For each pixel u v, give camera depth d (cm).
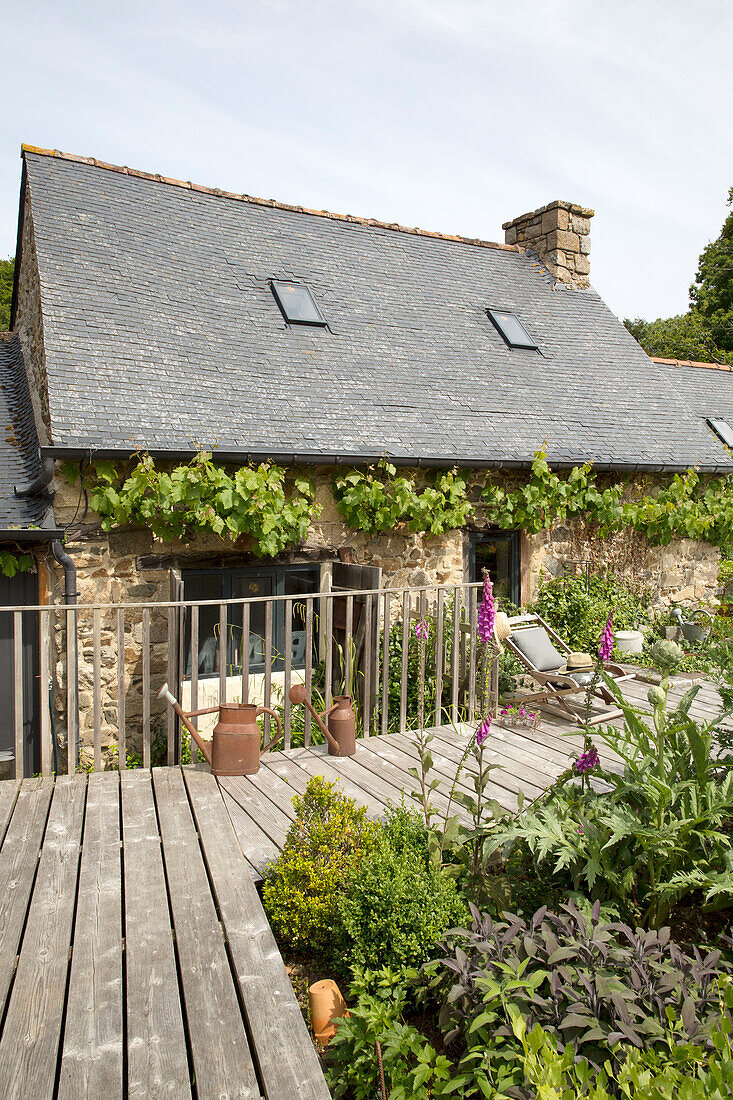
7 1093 206
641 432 932
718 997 246
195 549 656
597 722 559
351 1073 251
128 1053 222
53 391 597
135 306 723
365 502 721
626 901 326
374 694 563
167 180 913
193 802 404
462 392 848
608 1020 242
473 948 282
